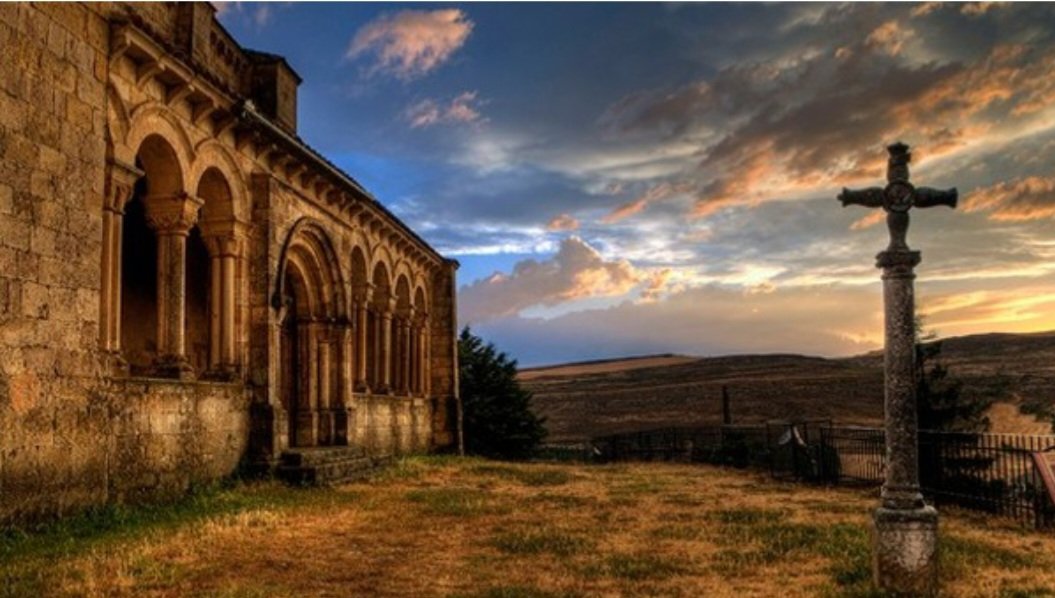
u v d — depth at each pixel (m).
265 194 20.19
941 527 14.18
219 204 19.25
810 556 11.06
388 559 10.91
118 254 14.92
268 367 19.75
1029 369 68.19
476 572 10.08
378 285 31.20
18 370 11.82
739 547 11.84
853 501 18.11
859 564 10.19
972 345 89.81
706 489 20.97
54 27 12.84
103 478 13.56
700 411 75.94
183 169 17.09
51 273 12.55
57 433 12.52
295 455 20.03
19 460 11.74
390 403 30.73
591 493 19.61
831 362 110.62
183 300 17.22
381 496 18.00
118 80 14.88
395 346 34.12
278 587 9.16
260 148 20.31
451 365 37.69
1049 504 14.04
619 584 9.48
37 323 12.23
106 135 14.58
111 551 10.85
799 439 24.05
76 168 13.18
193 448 16.92
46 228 12.48
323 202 24.27
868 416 67.75
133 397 14.88
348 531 13.16
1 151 11.73
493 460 36.31
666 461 35.44
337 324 25.00
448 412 37.25
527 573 10.06
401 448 31.89
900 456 9.05
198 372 19.75
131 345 22.20
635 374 112.00
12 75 11.98
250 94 24.62
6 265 11.73
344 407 24.88
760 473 26.55
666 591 9.16
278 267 20.83
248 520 13.79
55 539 11.47
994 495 16.20
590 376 117.62
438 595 8.97
